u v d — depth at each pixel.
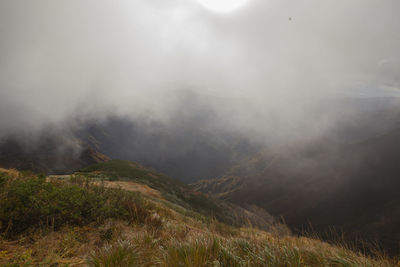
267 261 2.84
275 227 4.04
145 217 5.88
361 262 2.83
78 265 2.91
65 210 4.35
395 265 2.56
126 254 3.08
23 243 3.38
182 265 2.77
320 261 3.02
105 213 5.14
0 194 4.20
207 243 3.26
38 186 4.96
